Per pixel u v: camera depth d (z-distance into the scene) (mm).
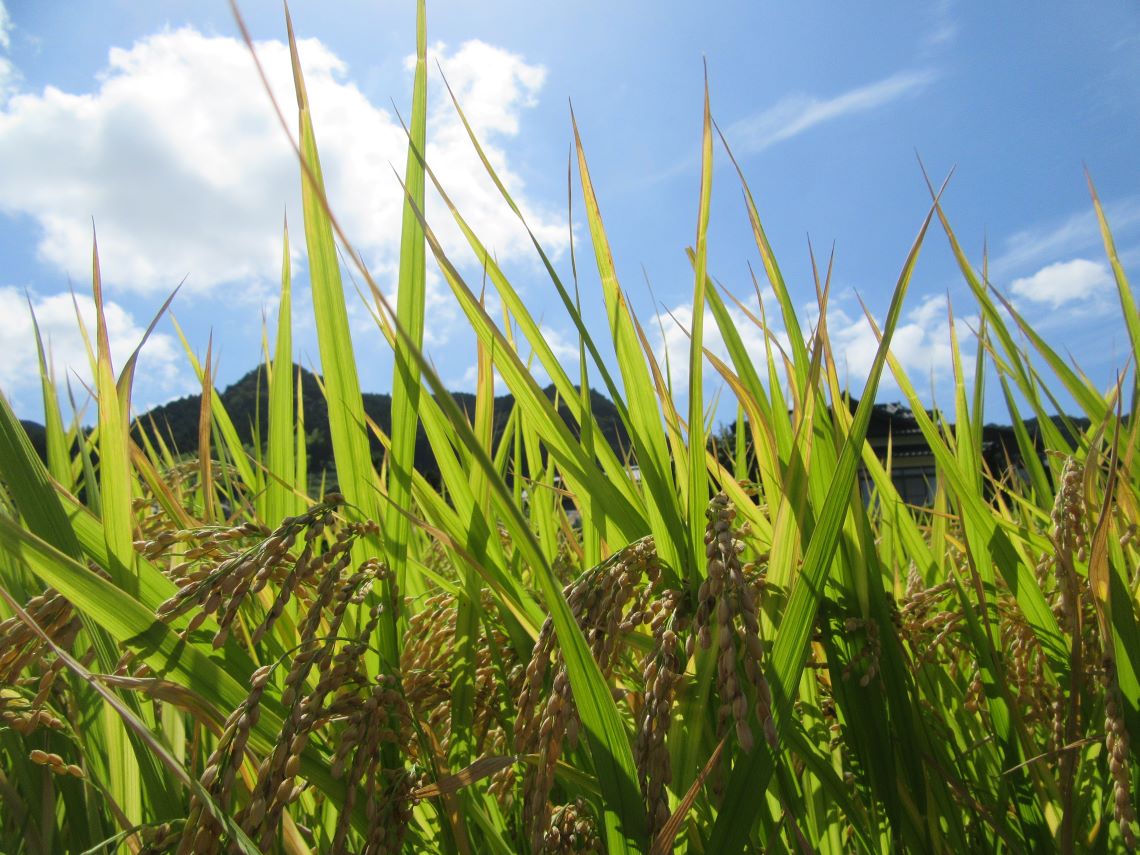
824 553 282
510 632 355
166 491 403
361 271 173
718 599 254
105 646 308
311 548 280
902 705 338
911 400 413
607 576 284
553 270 305
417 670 336
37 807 353
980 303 429
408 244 328
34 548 241
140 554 300
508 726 355
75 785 348
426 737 314
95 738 326
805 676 378
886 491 461
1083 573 378
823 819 380
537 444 515
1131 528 368
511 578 347
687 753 284
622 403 316
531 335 342
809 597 281
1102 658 315
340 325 332
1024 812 380
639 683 355
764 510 459
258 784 240
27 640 253
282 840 286
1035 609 371
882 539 542
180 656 271
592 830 303
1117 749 292
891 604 370
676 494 325
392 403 331
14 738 353
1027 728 412
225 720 268
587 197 340
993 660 359
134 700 303
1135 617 335
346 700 271
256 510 486
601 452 349
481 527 352
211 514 421
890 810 328
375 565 321
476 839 372
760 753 273
